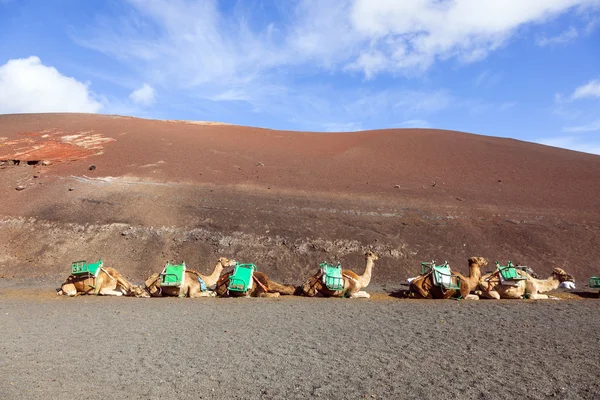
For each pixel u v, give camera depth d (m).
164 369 7.17
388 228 26.22
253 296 15.18
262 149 41.88
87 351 8.17
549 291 17.02
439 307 12.61
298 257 23.44
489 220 27.58
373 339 8.91
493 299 14.72
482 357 7.59
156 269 22.03
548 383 6.37
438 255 23.84
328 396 6.08
